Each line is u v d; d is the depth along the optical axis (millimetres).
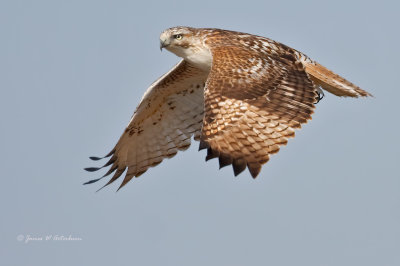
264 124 12664
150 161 16875
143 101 16531
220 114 12805
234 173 12203
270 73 13617
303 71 14172
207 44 15250
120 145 16719
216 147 12461
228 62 13727
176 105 16797
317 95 13375
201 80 16516
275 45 14727
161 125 16875
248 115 12750
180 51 15844
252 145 12461
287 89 13336
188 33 15734
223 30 15617
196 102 16766
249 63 13711
